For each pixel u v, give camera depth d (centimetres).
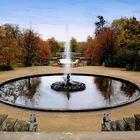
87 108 1568
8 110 1533
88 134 500
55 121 1327
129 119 973
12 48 3656
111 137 490
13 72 3128
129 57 3697
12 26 5384
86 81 2700
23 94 2105
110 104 1773
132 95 2072
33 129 953
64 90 2197
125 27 3788
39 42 4694
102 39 4553
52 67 3716
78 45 8706
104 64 3966
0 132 507
